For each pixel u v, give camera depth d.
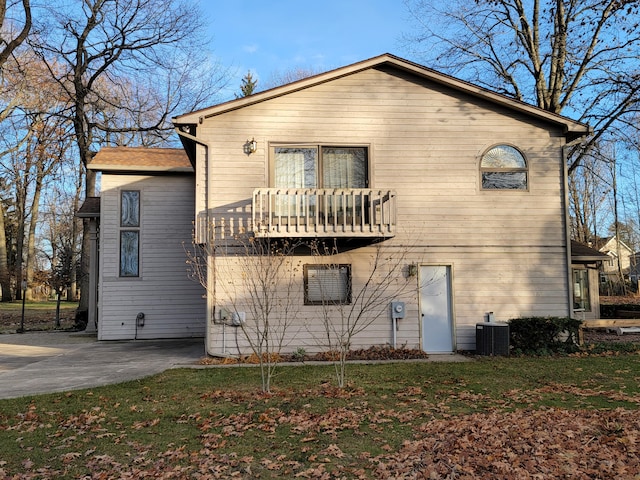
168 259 15.64
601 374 9.23
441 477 4.80
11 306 30.73
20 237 37.38
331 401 7.41
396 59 11.87
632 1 16.06
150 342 14.73
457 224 12.02
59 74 24.52
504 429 5.96
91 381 8.91
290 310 11.48
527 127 12.38
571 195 36.28
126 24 21.11
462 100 12.28
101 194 15.53
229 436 5.98
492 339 11.34
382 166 11.94
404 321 11.78
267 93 11.55
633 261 55.09
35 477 4.90
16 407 7.16
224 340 11.34
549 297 12.09
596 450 5.33
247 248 11.16
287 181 11.70
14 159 34.34
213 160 11.57
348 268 11.77
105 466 5.17
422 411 6.86
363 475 4.88
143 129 22.27
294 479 4.85
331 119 11.91
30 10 17.92
